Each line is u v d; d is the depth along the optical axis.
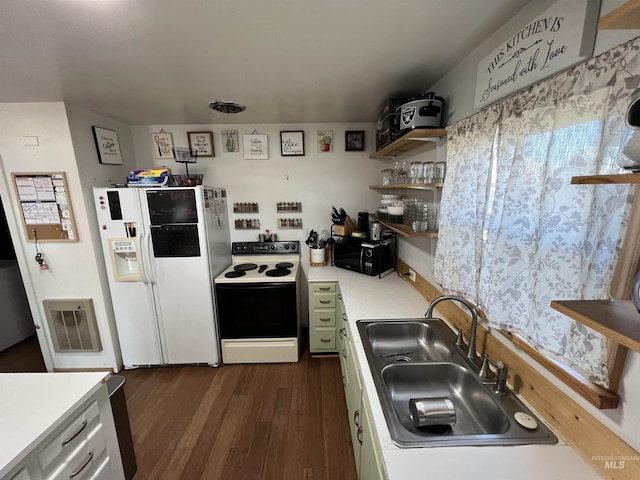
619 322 0.57
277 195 3.03
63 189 2.26
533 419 0.94
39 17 1.04
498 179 1.07
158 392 2.31
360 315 1.77
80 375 1.20
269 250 3.07
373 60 1.47
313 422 1.99
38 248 2.37
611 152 0.67
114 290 2.45
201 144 2.90
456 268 1.39
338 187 3.03
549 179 0.82
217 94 1.98
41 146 2.19
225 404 2.17
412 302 1.96
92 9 1.00
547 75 0.86
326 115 2.61
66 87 1.81
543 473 0.78
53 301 2.43
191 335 2.55
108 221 2.32
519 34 0.97
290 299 2.57
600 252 0.71
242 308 2.57
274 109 2.38
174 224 2.36
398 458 0.83
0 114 2.14
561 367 0.86
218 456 1.74
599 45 0.73
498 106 1.09
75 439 1.07
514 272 0.99
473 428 1.12
